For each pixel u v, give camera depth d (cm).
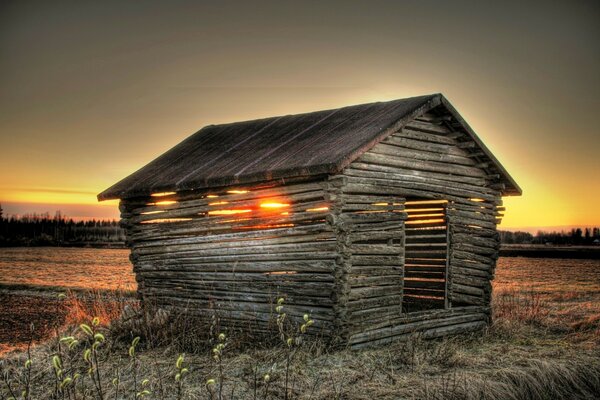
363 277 1212
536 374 1045
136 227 1521
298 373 1007
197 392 919
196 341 1205
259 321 1276
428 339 1346
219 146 1599
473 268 1496
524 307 1845
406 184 1316
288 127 1555
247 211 1310
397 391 932
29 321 1892
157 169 1583
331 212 1164
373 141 1203
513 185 1562
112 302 1641
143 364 1077
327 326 1168
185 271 1421
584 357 1191
